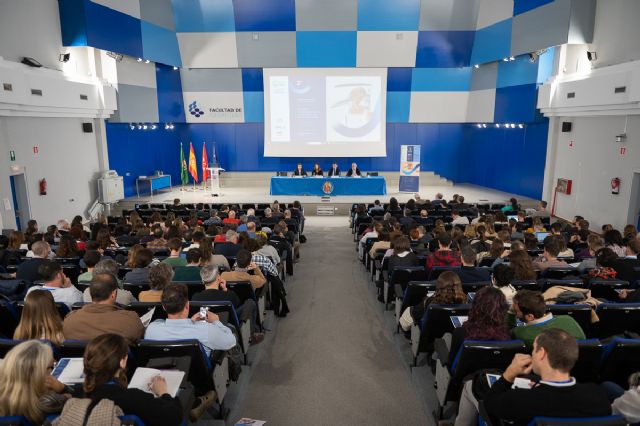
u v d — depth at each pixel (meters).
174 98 17.22
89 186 13.77
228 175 19.12
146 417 2.25
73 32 12.16
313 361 4.95
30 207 11.29
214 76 17.55
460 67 17.34
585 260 5.65
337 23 16.28
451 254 5.71
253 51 16.81
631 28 10.62
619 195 11.24
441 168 19.66
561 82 12.96
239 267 5.25
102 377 2.35
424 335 4.16
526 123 15.34
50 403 2.25
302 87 17.55
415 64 17.20
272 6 15.85
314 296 7.14
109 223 10.87
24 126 11.02
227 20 16.09
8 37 10.34
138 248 5.29
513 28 14.26
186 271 5.10
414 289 4.81
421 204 11.95
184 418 2.75
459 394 3.50
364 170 19.61
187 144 19.48
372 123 17.81
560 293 4.06
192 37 16.39
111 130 14.62
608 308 3.78
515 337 3.17
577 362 2.96
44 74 11.21
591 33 12.09
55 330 3.09
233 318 4.04
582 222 8.47
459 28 16.28
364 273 8.42
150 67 15.59
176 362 2.88
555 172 14.15
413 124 19.22
